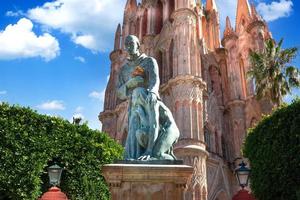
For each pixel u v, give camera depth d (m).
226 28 58.16
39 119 19.69
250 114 49.09
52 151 19.45
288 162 18.97
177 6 50.03
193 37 47.50
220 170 44.97
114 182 9.32
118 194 9.23
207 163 43.69
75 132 20.89
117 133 50.19
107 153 21.56
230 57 55.09
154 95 10.97
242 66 53.97
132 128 10.88
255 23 53.88
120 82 12.15
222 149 48.22
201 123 42.09
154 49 53.91
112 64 59.16
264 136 20.84
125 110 50.66
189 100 42.34
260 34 52.97
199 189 37.50
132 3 64.62
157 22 58.09
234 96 51.22
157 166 9.48
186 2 49.72
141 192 9.28
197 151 38.91
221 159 46.09
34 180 18.19
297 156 18.72
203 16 61.59
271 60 35.88
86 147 20.91
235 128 49.25
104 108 54.75
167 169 9.44
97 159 21.11
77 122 22.72
